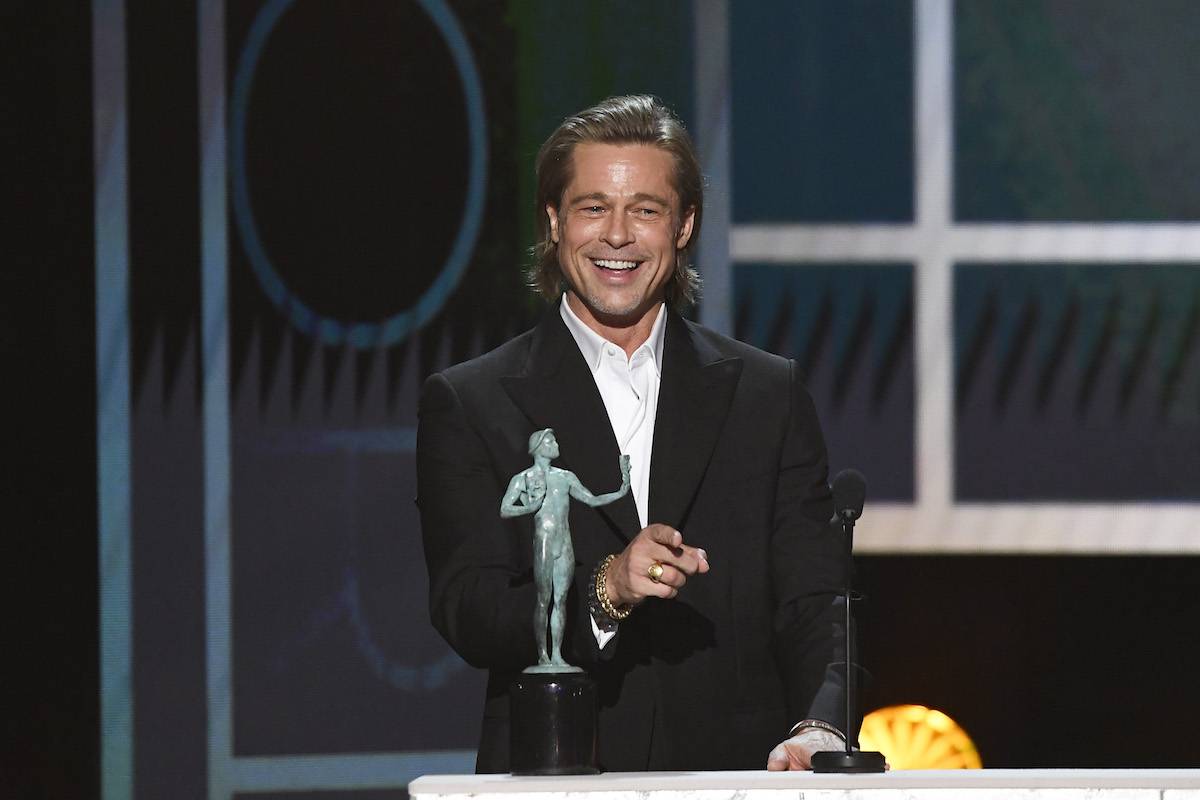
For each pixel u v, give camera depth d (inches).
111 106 633.6
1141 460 659.4
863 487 302.4
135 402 635.5
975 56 659.4
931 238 658.8
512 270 649.0
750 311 657.0
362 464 643.5
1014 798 248.4
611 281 328.8
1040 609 689.6
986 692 690.2
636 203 326.0
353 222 645.9
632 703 318.3
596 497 288.4
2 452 625.6
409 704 638.5
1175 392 660.1
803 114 657.0
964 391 660.1
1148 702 687.7
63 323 631.2
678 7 651.5
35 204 628.4
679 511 327.6
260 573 637.3
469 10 647.8
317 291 644.7
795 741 303.3
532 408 331.6
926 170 658.2
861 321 658.8
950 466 657.6
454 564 321.7
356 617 639.8
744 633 330.3
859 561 690.2
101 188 633.6
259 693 634.2
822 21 656.4
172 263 638.5
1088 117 660.1
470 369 342.3
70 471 630.5
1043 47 659.4
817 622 328.2
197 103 637.9
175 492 635.5
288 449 640.4
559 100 649.0
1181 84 660.1
